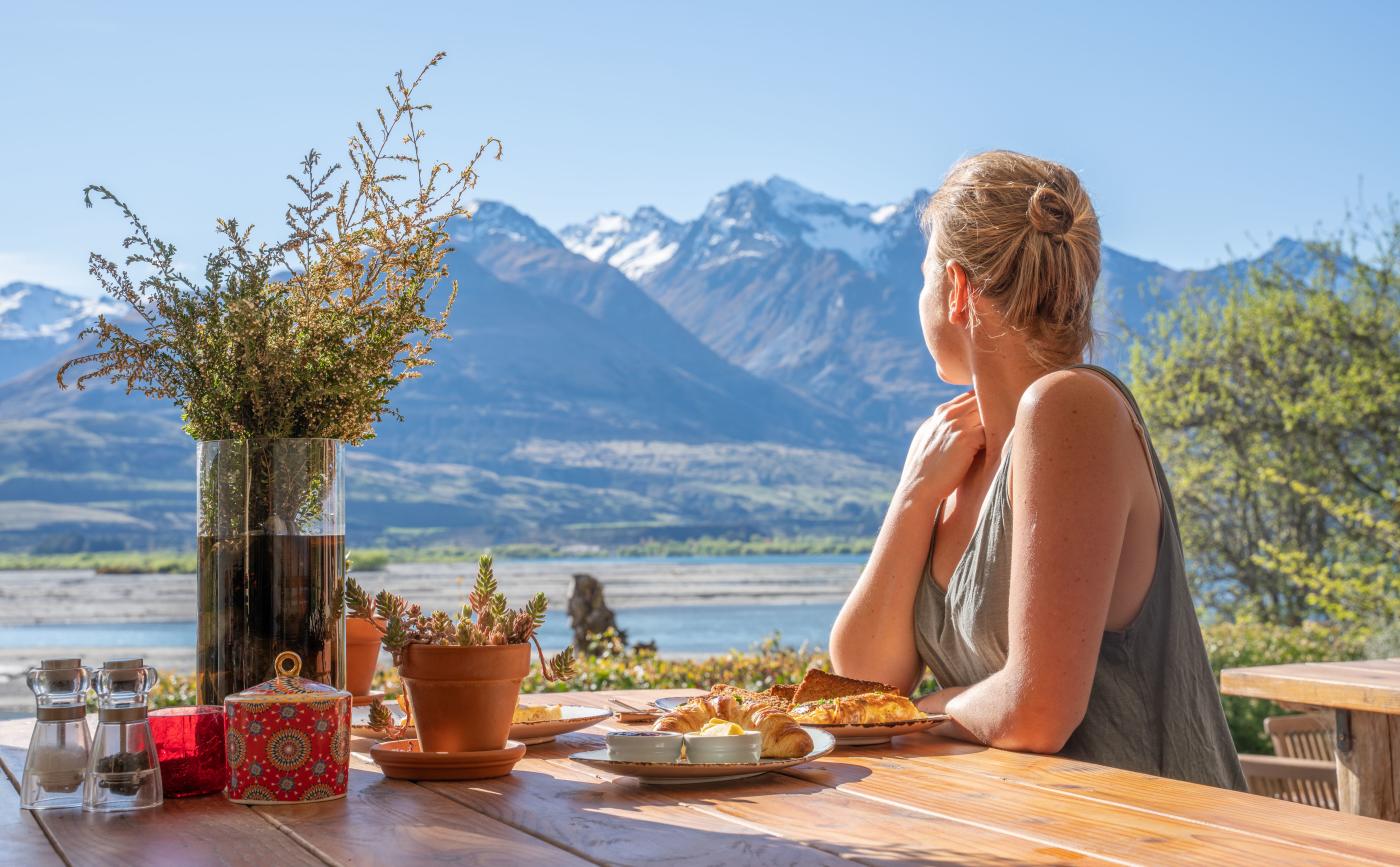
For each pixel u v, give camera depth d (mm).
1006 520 1692
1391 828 1090
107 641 34625
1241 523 12711
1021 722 1510
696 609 53031
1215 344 12781
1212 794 1246
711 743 1327
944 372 1912
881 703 1592
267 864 1006
